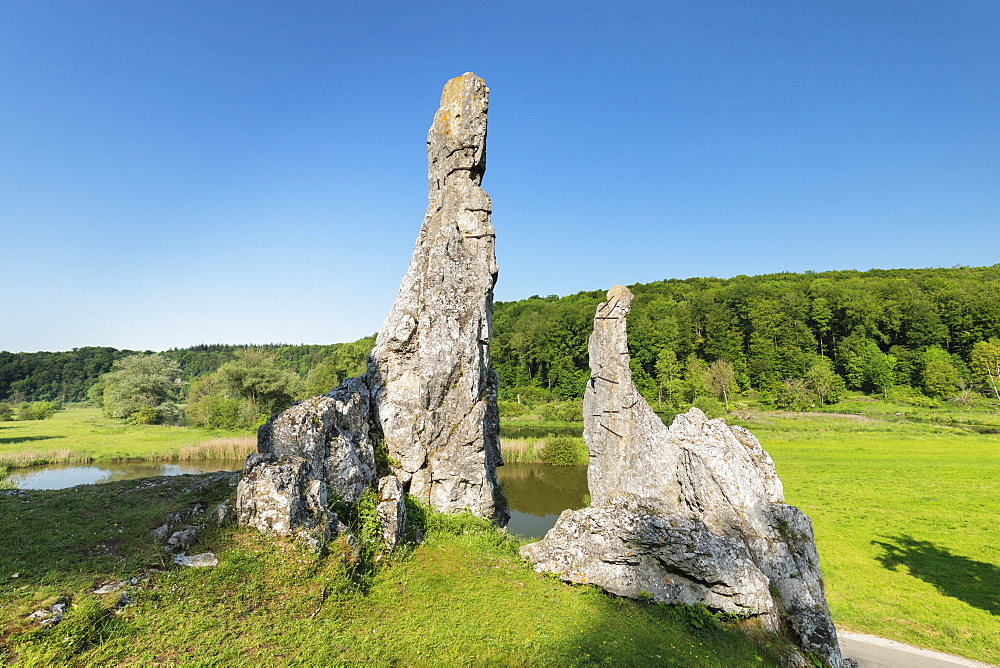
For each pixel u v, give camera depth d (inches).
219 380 2711.6
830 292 4052.7
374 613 393.7
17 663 255.0
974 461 1691.7
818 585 503.8
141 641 291.9
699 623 457.4
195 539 409.1
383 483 570.9
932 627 649.6
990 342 3265.3
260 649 309.9
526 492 1533.0
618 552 510.3
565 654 369.4
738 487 543.8
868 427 2381.9
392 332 679.1
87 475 1507.1
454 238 682.2
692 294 5073.8
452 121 722.8
